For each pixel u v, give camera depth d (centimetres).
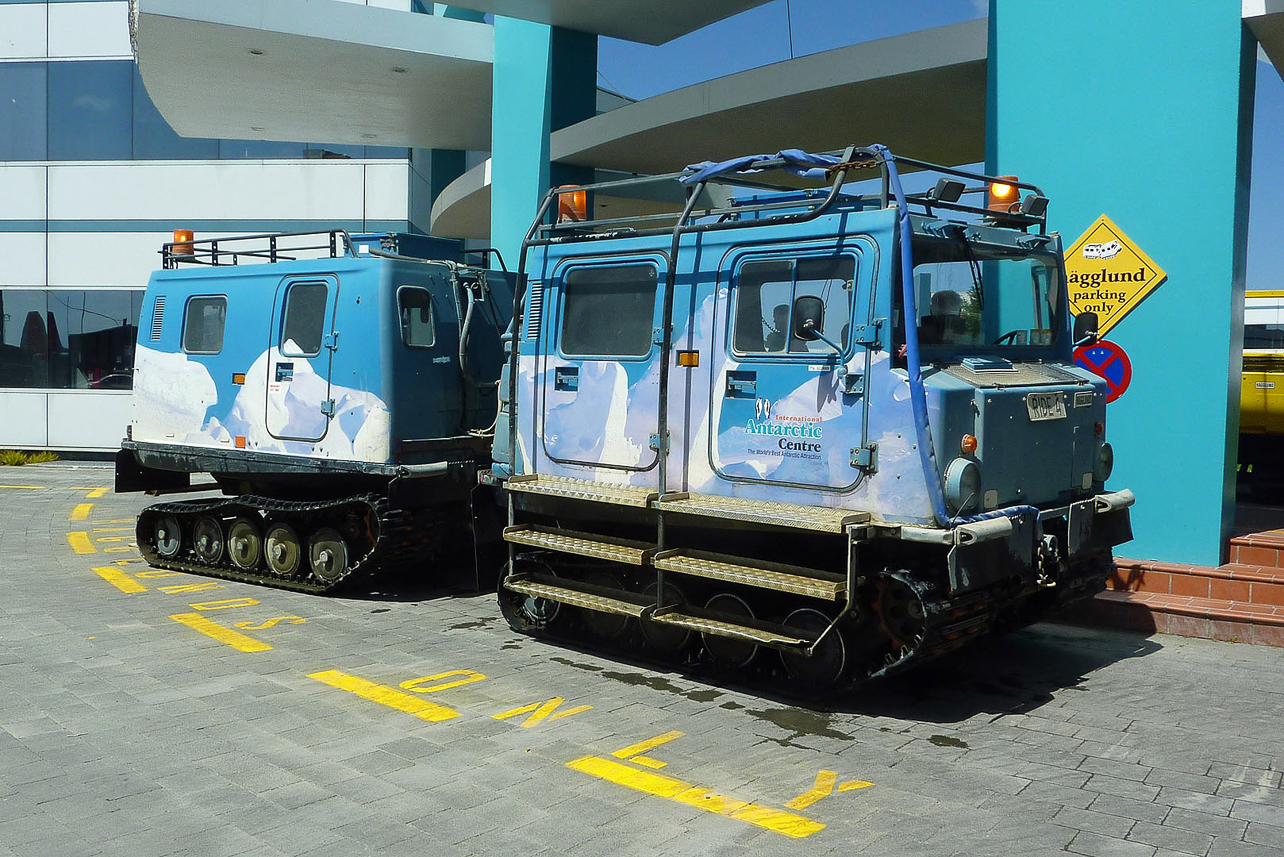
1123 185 825
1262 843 410
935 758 508
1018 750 520
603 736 538
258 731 538
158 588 917
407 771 483
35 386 2066
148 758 497
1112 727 557
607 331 699
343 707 581
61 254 2058
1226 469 800
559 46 1327
